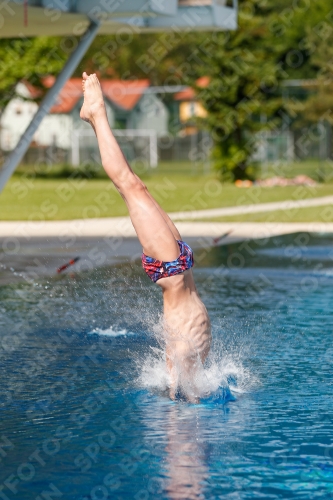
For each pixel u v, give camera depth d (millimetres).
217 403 16672
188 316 16922
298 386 17938
